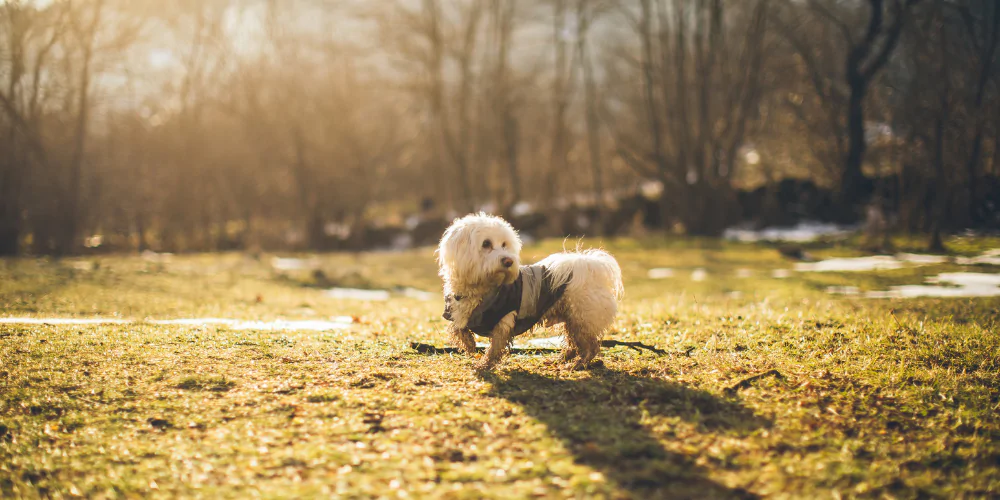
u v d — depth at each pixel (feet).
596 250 21.89
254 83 149.89
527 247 105.19
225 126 152.25
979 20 85.10
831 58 119.44
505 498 12.25
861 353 22.65
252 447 14.78
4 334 25.12
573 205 139.54
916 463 14.11
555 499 12.24
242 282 57.82
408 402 17.42
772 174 136.05
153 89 142.82
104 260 73.36
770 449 14.55
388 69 161.17
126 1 114.62
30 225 114.62
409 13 149.28
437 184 173.68
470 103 166.81
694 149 131.13
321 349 24.03
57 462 14.44
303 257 110.22
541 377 19.80
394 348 24.38
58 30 101.65
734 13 141.69
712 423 15.89
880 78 106.52
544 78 169.27
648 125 149.38
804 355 22.61
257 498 12.55
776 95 129.08
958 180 86.38
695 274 66.85
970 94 83.10
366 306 43.29
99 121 132.87
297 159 150.41
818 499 12.42
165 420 16.55
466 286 20.27
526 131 184.85
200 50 145.89
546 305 20.75
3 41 96.68
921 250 73.61
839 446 14.79
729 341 24.75
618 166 161.38
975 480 13.43
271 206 157.69
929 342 23.77
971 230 84.53
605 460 13.79
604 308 20.77
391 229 151.23
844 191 111.04
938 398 18.04
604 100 166.30
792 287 50.26
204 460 14.26
